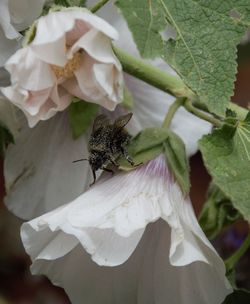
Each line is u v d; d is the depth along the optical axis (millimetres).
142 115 293
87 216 214
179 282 231
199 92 196
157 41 193
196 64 197
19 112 262
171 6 198
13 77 201
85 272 237
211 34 199
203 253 218
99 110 274
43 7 221
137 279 240
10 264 542
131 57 246
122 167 231
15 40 215
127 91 280
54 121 272
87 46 199
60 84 213
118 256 211
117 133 233
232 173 202
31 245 221
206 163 205
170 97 293
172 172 230
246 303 249
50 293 539
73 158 271
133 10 191
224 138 210
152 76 245
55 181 273
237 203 195
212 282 223
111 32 197
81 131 267
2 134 260
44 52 199
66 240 218
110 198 223
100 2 212
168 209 218
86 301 238
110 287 239
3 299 529
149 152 232
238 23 200
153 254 237
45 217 217
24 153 273
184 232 217
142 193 224
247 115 216
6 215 528
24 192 275
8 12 210
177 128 292
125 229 210
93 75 206
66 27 197
